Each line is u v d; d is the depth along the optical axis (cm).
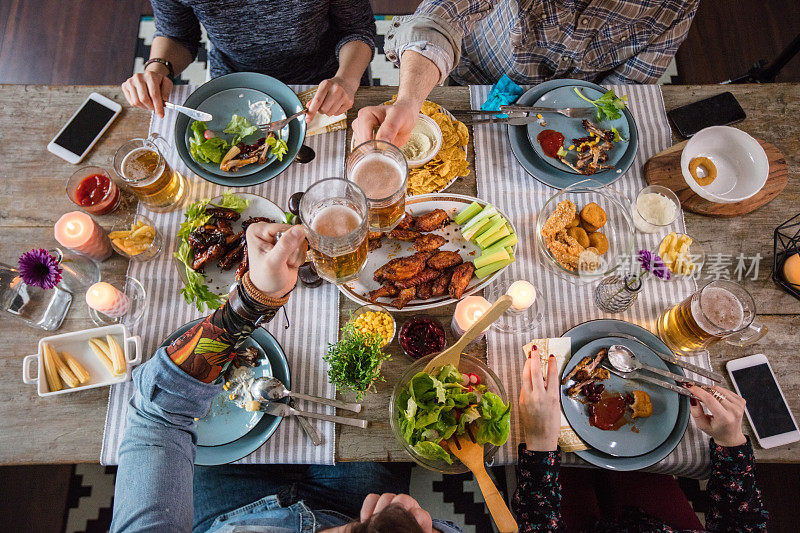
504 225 145
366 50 183
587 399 137
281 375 138
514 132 160
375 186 124
